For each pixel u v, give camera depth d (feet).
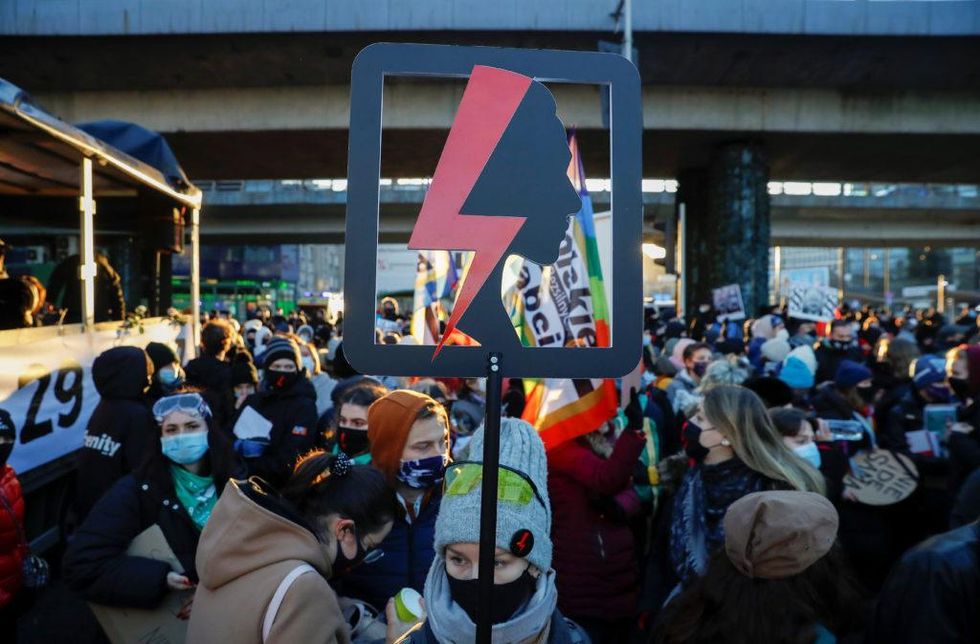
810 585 6.45
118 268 37.17
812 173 89.56
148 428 13.50
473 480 4.96
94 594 8.89
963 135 69.15
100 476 13.35
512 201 4.51
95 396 20.62
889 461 14.92
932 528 17.21
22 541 10.55
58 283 24.70
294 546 6.05
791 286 44.50
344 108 65.05
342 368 21.12
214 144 70.08
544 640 5.04
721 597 6.66
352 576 8.96
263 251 195.31
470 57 4.56
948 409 18.16
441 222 4.47
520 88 4.58
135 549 9.14
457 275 16.62
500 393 4.39
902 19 54.80
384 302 46.03
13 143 21.47
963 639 6.34
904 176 90.84
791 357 20.40
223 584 5.95
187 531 9.32
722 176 71.97
